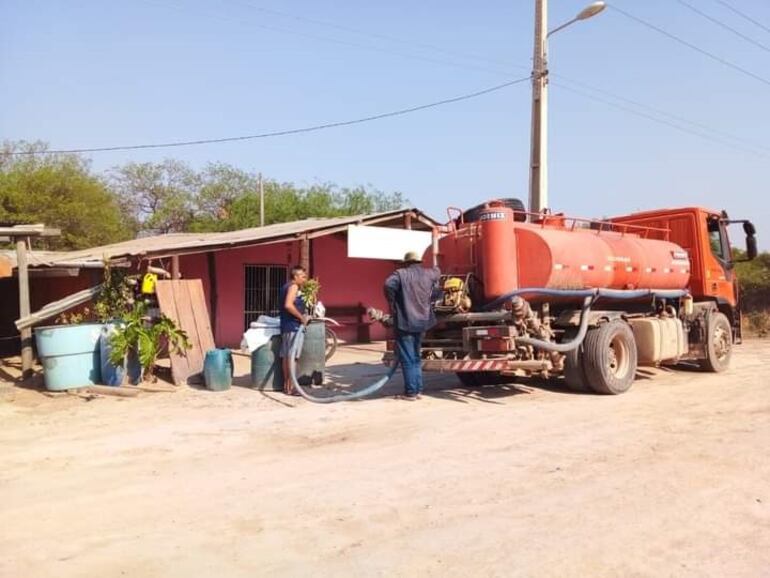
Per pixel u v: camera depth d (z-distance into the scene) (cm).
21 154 3528
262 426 794
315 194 4297
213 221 4338
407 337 967
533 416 841
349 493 540
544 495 532
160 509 507
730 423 793
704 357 1265
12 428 795
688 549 430
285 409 902
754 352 1714
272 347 1063
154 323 1095
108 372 1043
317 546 436
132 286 1134
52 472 608
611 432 749
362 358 1630
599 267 1024
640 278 1118
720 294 1348
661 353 1134
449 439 720
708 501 517
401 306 953
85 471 611
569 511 496
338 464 625
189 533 460
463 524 472
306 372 1075
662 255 1188
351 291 2123
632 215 1395
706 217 1336
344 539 447
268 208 4144
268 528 467
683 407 902
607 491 541
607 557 417
